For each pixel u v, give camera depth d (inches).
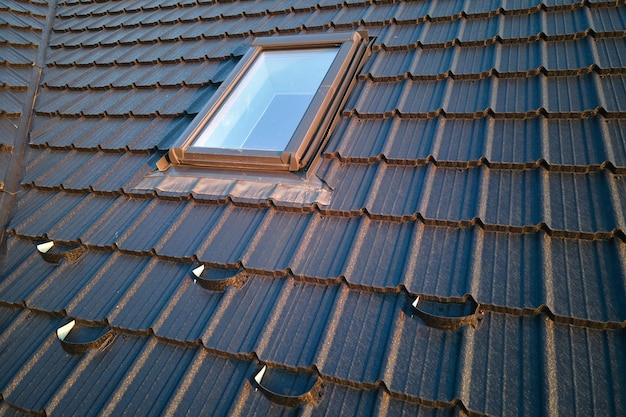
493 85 163.0
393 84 178.4
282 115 185.3
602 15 172.9
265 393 110.7
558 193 129.7
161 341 128.2
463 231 129.0
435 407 101.1
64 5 330.3
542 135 143.1
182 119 199.8
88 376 126.4
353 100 175.5
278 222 145.6
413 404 102.7
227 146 174.4
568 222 121.7
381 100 172.4
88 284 146.7
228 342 121.1
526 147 141.5
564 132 143.3
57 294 148.9
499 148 143.9
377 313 118.0
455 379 102.3
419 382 104.0
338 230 138.6
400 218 134.9
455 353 106.9
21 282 156.7
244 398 112.2
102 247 156.6
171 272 142.9
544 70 160.2
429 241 129.2
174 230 153.1
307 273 128.9
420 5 209.6
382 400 104.0
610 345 101.8
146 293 139.2
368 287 122.2
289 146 153.3
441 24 196.7
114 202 171.9
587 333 104.6
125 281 145.5
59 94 243.0
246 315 126.1
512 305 110.1
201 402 113.7
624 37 162.7
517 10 186.2
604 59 157.6
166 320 130.3
